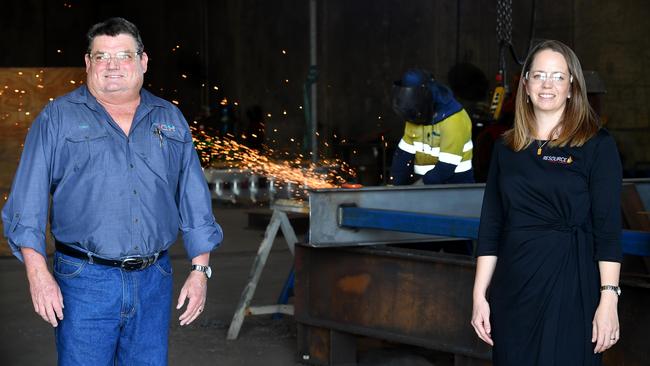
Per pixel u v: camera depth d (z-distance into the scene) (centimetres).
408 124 550
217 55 1994
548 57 272
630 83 1151
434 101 534
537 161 274
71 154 283
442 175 536
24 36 2241
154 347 297
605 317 264
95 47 284
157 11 2161
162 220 293
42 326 562
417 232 412
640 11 1138
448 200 471
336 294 462
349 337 468
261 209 1205
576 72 272
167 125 296
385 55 1554
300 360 479
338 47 1655
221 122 1678
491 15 1339
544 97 272
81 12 2273
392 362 475
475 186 479
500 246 282
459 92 1104
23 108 817
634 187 480
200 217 303
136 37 288
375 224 429
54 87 821
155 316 296
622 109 1159
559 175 270
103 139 285
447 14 1426
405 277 435
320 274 469
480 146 803
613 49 1170
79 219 284
